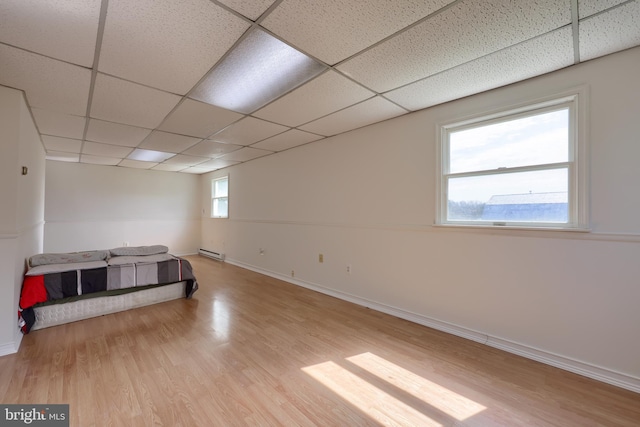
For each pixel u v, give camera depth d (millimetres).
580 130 1932
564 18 1482
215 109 2723
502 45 1729
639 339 1750
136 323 2838
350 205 3506
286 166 4516
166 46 1708
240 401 1679
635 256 1762
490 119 2398
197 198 7355
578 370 1946
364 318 2967
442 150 2656
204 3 1358
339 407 1636
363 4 1383
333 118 3018
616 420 1518
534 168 2178
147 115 2869
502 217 2352
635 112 1752
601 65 1855
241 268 5520
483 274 2400
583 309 1936
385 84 2236
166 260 3521
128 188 6289
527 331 2170
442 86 2271
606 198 1847
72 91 2291
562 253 2016
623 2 1356
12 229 2186
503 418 1545
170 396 1715
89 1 1319
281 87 2275
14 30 1521
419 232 2824
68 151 4562
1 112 2154
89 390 1759
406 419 1543
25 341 2418
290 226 4445
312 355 2213
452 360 2135
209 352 2256
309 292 3924
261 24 1526
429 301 2754
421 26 1554
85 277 2896
